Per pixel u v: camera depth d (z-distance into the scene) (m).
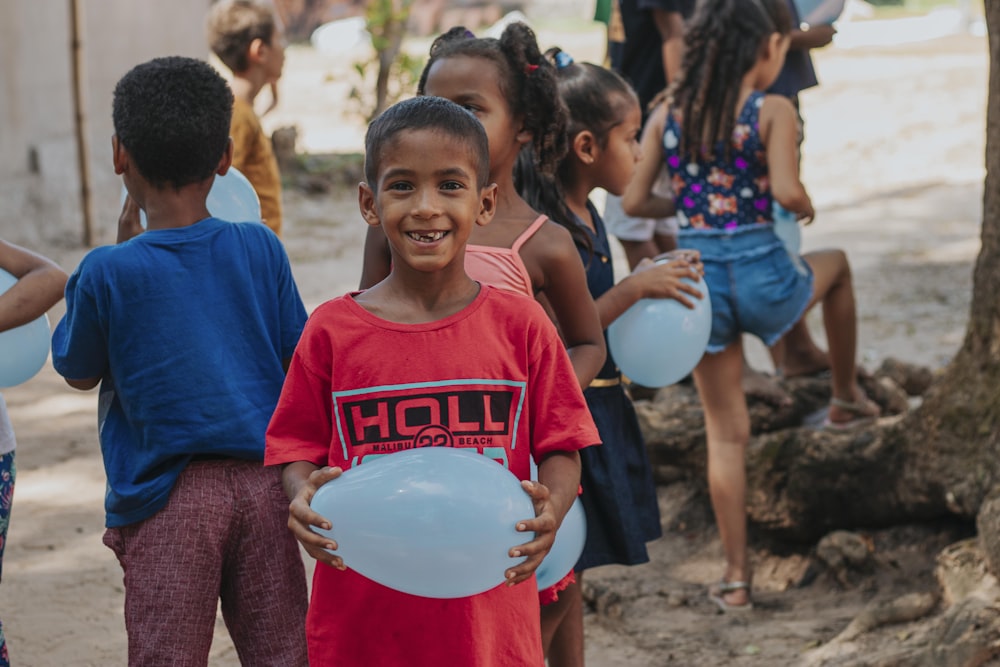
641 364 3.22
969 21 20.61
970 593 3.43
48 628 3.76
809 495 4.23
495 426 2.18
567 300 2.71
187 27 12.93
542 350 2.22
